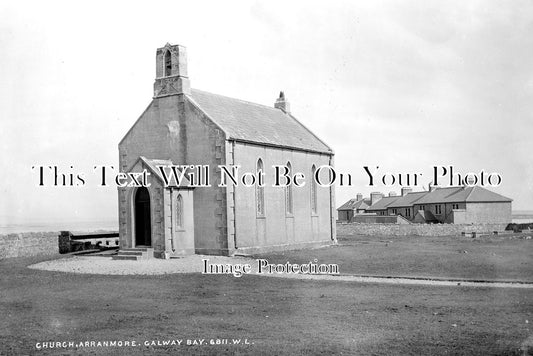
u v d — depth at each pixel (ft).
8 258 124.16
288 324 59.67
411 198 335.67
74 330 57.93
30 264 111.34
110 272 97.50
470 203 278.67
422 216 297.33
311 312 64.80
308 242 156.15
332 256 126.21
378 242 177.27
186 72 133.39
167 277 92.48
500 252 132.98
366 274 97.09
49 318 63.10
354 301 71.36
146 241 125.08
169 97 132.98
